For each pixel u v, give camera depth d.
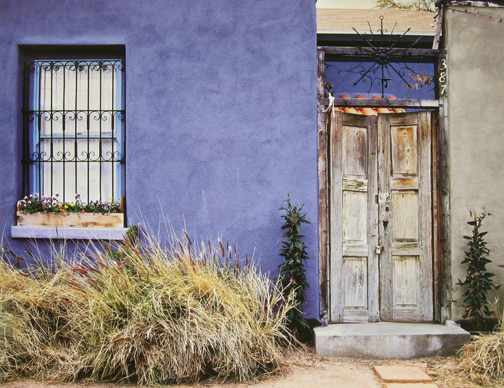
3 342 3.54
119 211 4.63
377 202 4.60
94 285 3.72
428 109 4.58
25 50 4.79
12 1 4.65
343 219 4.52
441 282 4.46
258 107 4.52
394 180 4.61
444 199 4.44
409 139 4.60
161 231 4.51
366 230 4.57
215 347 3.53
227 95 4.54
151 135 4.56
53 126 4.80
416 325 4.36
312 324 4.30
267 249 4.45
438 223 4.50
